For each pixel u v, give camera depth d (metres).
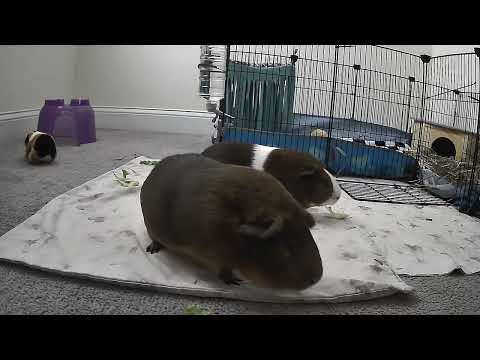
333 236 0.51
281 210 0.33
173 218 0.38
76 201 0.56
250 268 0.34
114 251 0.42
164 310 0.34
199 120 1.26
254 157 0.60
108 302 0.35
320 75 1.21
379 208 0.66
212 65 1.03
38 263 0.39
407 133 1.05
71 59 1.21
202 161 0.41
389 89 1.12
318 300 0.37
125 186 0.64
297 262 0.33
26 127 0.98
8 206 0.54
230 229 0.34
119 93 1.26
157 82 1.25
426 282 0.43
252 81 0.89
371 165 0.86
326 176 0.59
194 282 0.38
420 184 0.83
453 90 0.92
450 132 0.92
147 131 1.26
